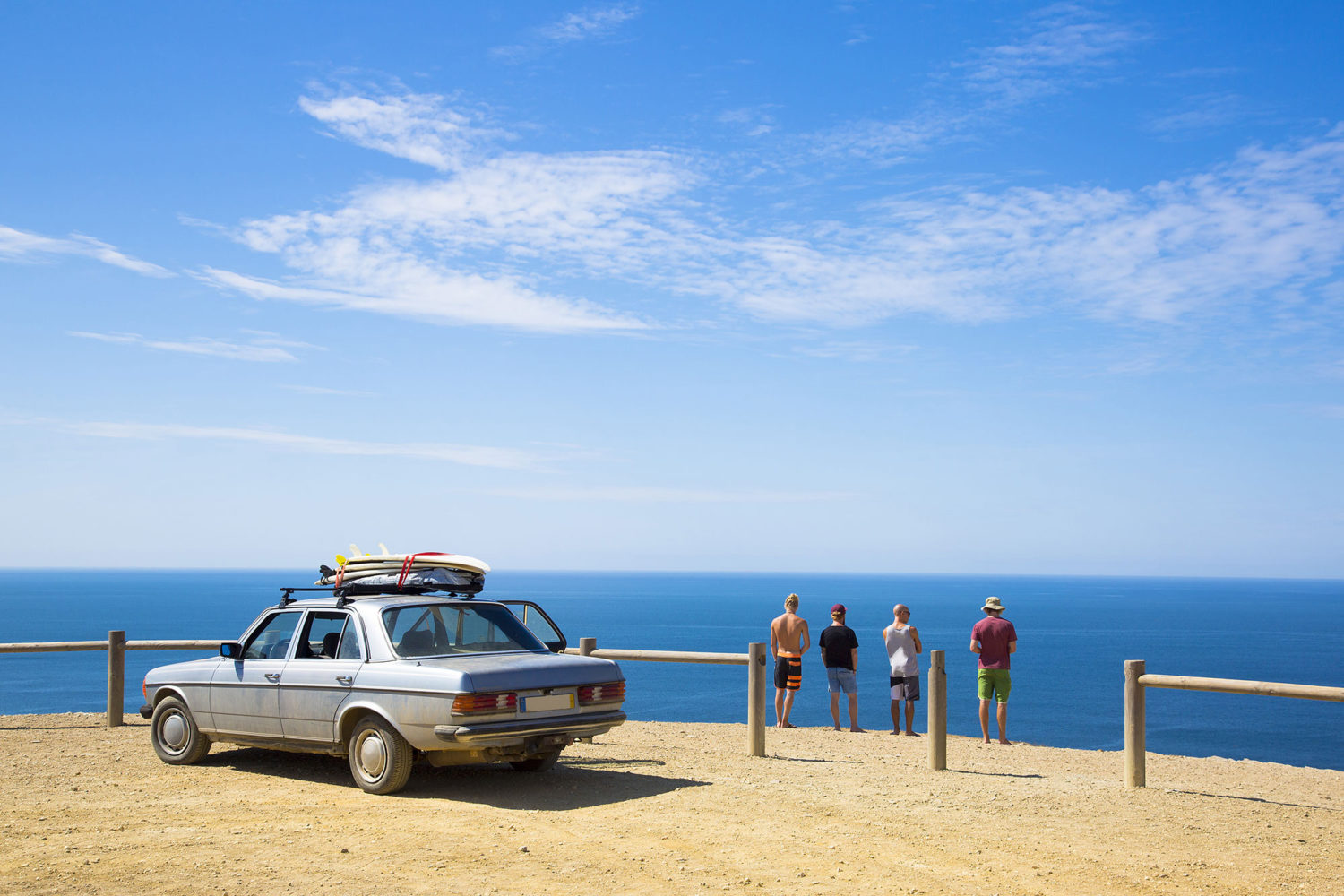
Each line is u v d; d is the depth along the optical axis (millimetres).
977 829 7180
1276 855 6629
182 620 153375
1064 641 150500
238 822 7254
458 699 7746
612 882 5852
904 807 7844
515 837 6844
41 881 5746
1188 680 8453
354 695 8383
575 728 8352
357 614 8758
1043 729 64562
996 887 5840
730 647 116188
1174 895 5746
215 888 5652
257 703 9055
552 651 9430
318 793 8305
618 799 8070
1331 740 65875
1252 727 72438
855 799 8125
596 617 188750
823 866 6207
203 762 9789
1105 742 59500
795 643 14648
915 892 5715
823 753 11445
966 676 101125
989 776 9555
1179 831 7195
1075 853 6586
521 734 7980
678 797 8156
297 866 6102
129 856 6305
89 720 13297
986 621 13930
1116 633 170125
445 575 9266
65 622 150000
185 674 9672
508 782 8766
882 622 178625
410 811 7617
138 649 12727
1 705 65000
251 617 160875
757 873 6059
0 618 160500
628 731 13219
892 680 14438
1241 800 8344
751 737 10641
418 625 8680
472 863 6211
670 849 6578
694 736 12883
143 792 8320
